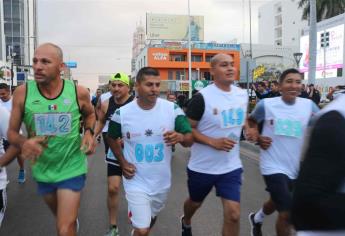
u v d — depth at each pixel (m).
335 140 1.73
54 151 3.78
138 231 3.85
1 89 9.01
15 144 3.75
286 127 4.42
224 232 4.24
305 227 1.79
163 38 87.50
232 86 4.55
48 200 3.95
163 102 4.06
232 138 4.42
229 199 4.23
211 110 4.35
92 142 3.87
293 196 1.83
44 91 3.77
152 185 3.98
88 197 7.46
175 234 5.45
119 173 5.36
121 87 5.88
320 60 43.25
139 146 3.97
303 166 1.80
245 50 81.00
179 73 77.94
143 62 82.69
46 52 3.67
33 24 80.75
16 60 69.62
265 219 5.91
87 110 3.96
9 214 6.47
